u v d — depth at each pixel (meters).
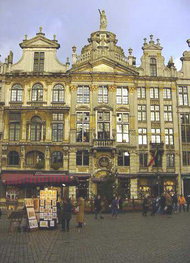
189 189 39.12
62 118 39.59
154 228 17.64
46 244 12.82
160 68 42.03
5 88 40.06
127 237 14.52
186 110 41.09
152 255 10.58
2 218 24.95
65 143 38.66
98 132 39.41
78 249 11.74
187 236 14.56
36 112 39.34
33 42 41.53
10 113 39.44
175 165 39.34
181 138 40.34
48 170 38.00
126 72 41.12
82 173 38.06
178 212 29.09
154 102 41.00
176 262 9.56
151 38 42.81
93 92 40.19
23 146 38.22
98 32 42.22
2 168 37.78
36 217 18.00
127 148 38.94
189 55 42.59
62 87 40.56
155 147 39.38
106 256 10.49
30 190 37.00
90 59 41.44
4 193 36.78
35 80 40.38
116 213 25.02
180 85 41.78
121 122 39.97
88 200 30.30
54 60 41.25
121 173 38.38
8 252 11.18
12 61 41.72
